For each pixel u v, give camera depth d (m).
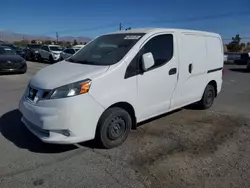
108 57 4.07
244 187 2.96
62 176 3.13
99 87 3.55
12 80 10.59
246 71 16.52
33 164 3.40
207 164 3.47
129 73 3.89
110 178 3.10
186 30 5.05
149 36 4.26
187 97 5.23
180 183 3.01
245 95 8.20
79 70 3.77
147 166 3.39
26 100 3.82
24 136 4.30
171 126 4.93
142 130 4.67
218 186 2.97
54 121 3.37
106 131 3.77
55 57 21.33
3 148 3.85
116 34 4.70
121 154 3.72
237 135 4.54
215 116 5.65
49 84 3.53
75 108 3.36
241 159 3.63
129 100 3.94
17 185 2.93
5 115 5.43
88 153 3.73
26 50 24.66
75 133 3.42
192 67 5.17
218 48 6.12
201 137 4.41
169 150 3.88
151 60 3.93
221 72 6.38
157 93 4.41
